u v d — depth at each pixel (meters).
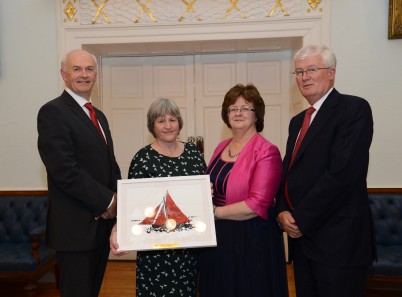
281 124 4.39
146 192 2.02
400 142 3.78
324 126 1.95
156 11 3.84
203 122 4.46
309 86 1.99
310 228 1.87
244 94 2.12
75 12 3.88
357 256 1.88
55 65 3.96
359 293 1.93
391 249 3.36
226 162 2.15
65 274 2.27
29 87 3.99
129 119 4.50
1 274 3.23
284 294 2.06
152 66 4.46
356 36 3.74
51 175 2.19
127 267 4.30
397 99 3.75
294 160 2.01
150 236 1.94
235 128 2.14
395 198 3.66
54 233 2.25
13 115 4.03
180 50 4.25
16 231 3.76
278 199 2.14
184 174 2.17
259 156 2.05
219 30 3.81
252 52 4.38
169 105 2.19
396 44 3.72
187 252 2.16
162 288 2.12
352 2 3.73
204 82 4.44
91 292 2.27
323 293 1.91
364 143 1.88
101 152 2.28
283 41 3.95
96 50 4.18
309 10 3.73
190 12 3.82
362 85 3.77
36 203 3.84
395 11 3.63
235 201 2.05
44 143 2.17
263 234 2.04
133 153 4.51
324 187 1.83
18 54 3.98
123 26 3.85
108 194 2.17
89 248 2.22
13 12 3.96
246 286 2.00
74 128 2.20
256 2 3.77
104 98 4.49
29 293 3.28
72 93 2.31
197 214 1.98
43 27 3.95
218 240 2.09
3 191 4.00
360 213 1.92
